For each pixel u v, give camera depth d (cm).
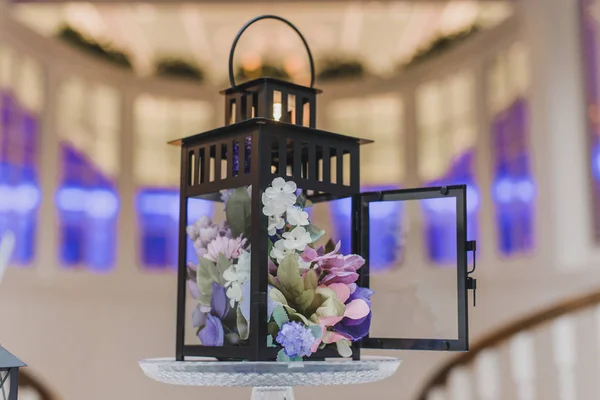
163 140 318
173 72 319
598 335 227
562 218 243
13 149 275
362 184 315
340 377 94
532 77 256
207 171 115
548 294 243
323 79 322
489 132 274
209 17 302
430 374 274
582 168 242
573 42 247
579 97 245
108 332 293
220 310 109
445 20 287
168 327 303
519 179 260
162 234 311
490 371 250
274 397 108
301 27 306
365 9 293
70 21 289
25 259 278
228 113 121
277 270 106
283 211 104
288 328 100
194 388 294
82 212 295
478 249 271
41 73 288
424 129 303
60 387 281
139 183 311
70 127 295
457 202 112
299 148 111
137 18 298
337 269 108
